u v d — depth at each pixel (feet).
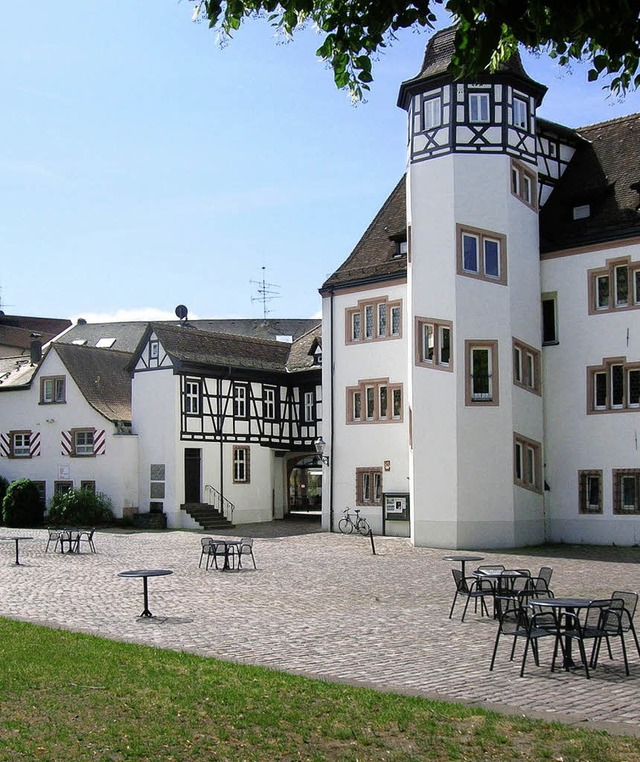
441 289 90.17
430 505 89.45
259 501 126.41
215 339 126.82
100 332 209.87
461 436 88.58
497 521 88.38
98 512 119.65
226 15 22.33
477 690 30.12
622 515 88.84
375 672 33.12
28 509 122.21
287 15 22.77
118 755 22.25
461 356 88.99
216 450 121.08
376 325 107.04
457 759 21.74
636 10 19.27
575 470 92.17
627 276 89.97
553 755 21.89
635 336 88.94
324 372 111.86
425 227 91.76
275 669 32.78
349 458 108.68
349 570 69.36
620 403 90.12
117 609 49.47
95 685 29.32
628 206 91.56
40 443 130.00
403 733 23.76
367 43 22.67
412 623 44.68
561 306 94.12
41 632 40.42
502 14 19.54
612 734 23.79
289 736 23.63
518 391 90.99
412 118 94.38
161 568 70.49
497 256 91.09
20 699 27.50
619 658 35.68
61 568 70.85
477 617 46.52
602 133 103.40
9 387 134.10
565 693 29.68
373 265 108.47
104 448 121.80
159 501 117.70
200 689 28.58
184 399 117.80
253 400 126.93
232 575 66.18
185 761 21.84
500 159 91.20
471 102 91.56
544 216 98.43
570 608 33.53
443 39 94.48
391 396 104.88
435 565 72.79
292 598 53.93
